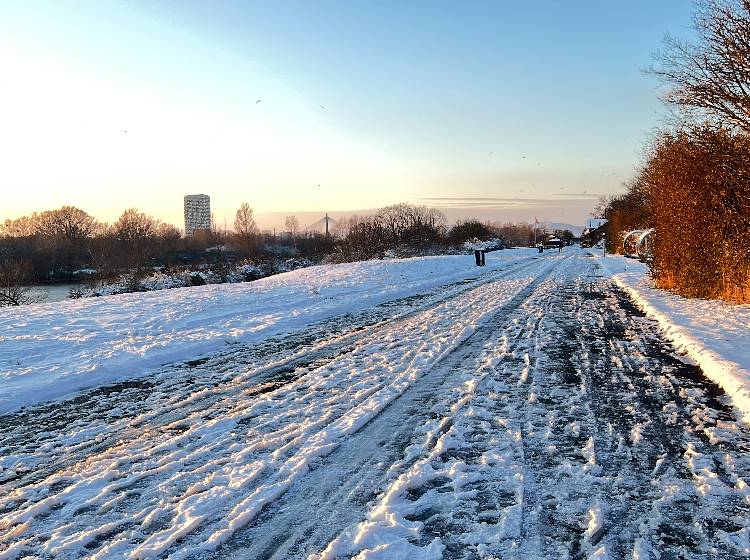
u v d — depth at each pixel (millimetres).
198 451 4590
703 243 12914
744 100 11555
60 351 8594
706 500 3564
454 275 24297
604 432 4816
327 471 4145
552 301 14461
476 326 10547
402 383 6539
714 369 6516
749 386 5598
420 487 3842
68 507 3693
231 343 9492
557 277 22828
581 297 15320
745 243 11289
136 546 3186
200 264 39188
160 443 4859
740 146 11477
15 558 3098
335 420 5289
